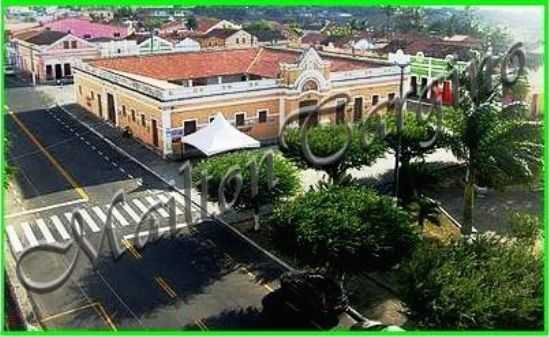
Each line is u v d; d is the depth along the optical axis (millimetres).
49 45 75250
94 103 58000
